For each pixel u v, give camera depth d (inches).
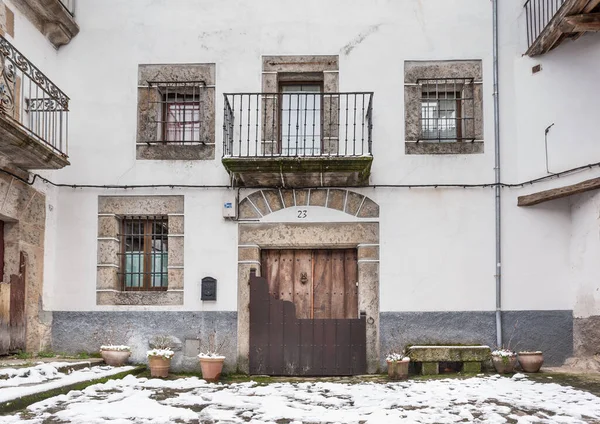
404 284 373.7
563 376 334.6
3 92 316.2
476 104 384.8
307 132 391.2
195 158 385.7
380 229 377.7
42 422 212.5
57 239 381.1
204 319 374.3
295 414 235.8
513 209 377.4
